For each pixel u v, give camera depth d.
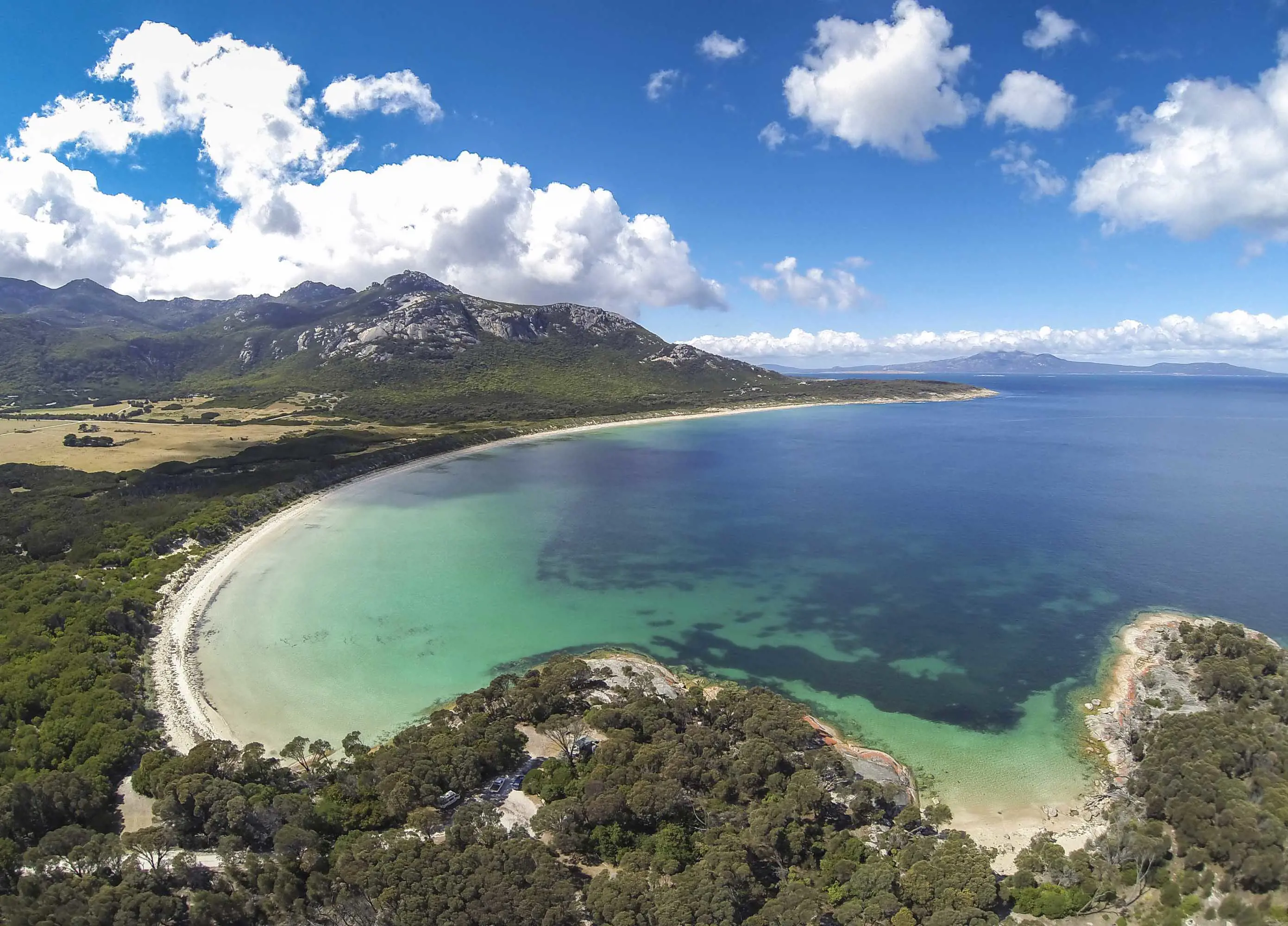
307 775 50.16
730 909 35.94
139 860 41.69
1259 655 64.94
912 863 41.94
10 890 39.31
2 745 52.06
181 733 57.50
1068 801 51.19
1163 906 39.28
